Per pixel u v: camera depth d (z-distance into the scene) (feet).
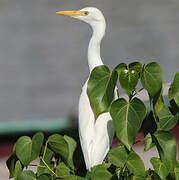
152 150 32.73
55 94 40.04
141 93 20.15
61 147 15.83
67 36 50.01
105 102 14.37
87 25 51.80
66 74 43.39
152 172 14.76
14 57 47.06
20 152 15.17
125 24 51.42
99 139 15.05
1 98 39.96
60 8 54.70
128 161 14.67
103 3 55.01
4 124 35.37
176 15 52.70
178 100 14.57
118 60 45.11
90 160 14.92
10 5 55.77
